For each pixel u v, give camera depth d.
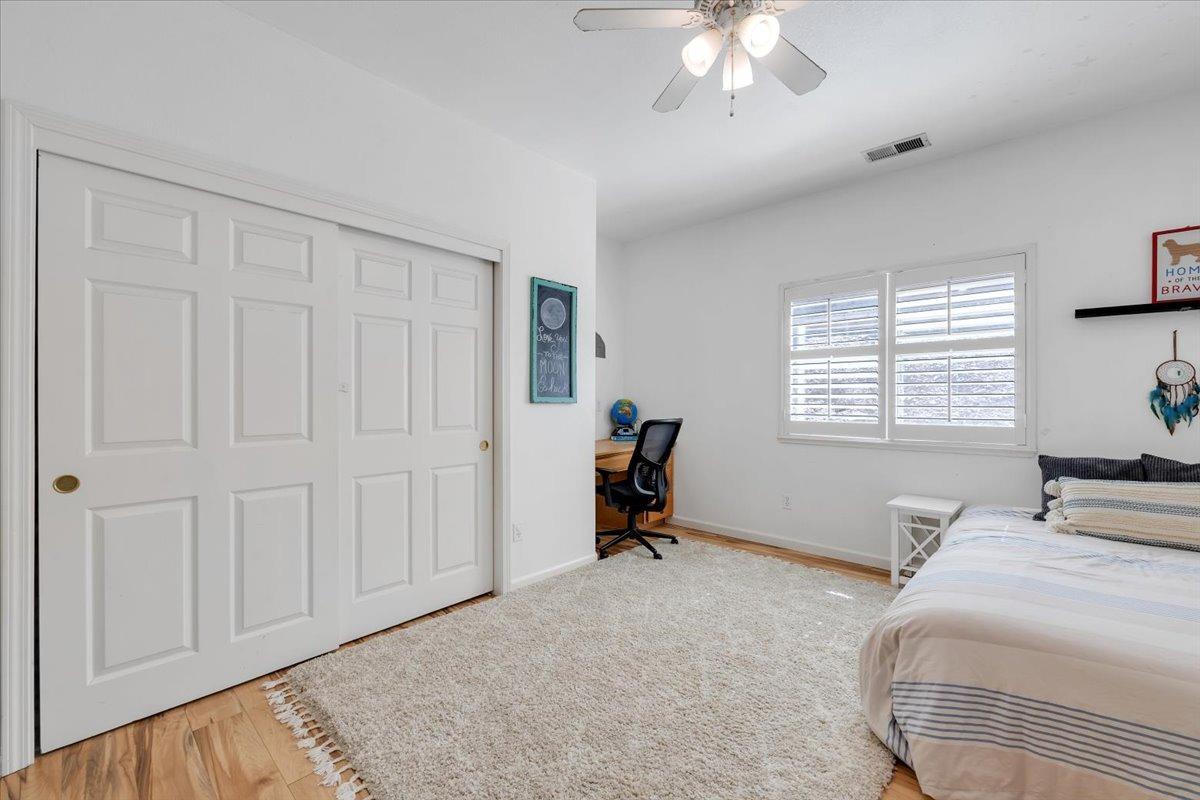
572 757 1.56
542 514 3.12
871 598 2.82
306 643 2.14
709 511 4.35
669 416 4.62
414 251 2.54
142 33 1.72
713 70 2.27
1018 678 1.39
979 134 2.86
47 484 1.57
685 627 2.46
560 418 3.24
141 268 1.73
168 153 1.75
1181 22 1.97
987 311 3.01
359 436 2.35
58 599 1.59
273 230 2.03
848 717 1.77
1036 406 2.85
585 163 3.23
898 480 3.35
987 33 2.04
